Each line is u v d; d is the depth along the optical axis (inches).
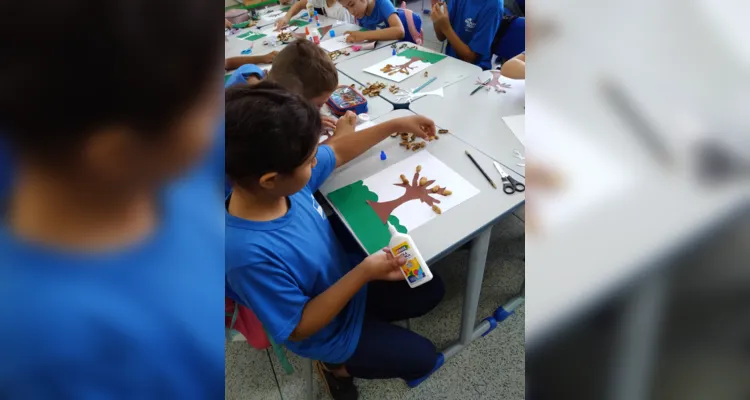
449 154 42.6
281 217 31.3
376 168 41.8
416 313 46.0
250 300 28.8
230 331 39.3
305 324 30.5
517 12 79.4
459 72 60.8
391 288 45.3
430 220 34.9
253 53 79.2
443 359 49.6
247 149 25.3
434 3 86.2
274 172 27.0
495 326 53.6
